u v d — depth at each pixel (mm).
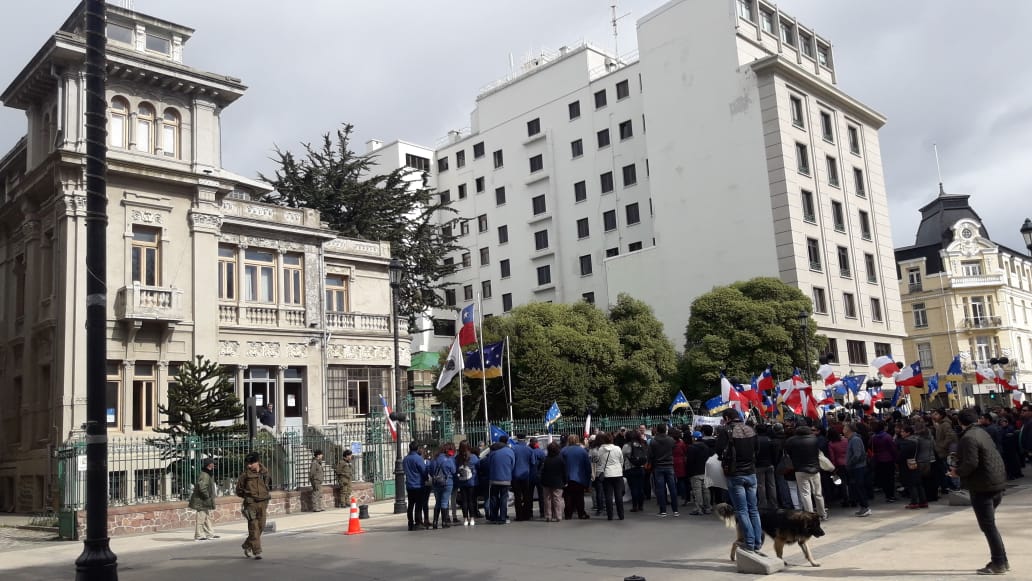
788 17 55906
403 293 49969
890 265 56844
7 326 31203
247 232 31500
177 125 29844
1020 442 21031
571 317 41625
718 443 14297
